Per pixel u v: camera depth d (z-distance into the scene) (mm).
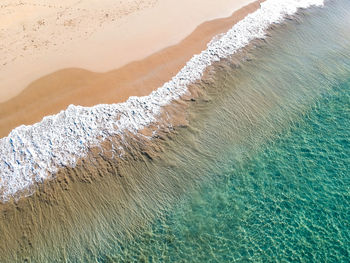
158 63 21703
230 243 15164
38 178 16047
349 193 16953
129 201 16062
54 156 16844
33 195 15578
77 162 16781
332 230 15688
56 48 20906
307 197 16766
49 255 14227
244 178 17344
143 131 18406
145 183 16688
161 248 14836
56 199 15586
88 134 17828
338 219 16062
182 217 15805
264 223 15820
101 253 14477
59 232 14797
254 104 20656
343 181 17422
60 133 17672
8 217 14875
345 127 19828
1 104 17953
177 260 14570
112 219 15438
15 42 20734
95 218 15359
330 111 20656
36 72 19531
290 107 20719
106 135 17938
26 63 19812
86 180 16312
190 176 17188
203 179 17156
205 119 19594
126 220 15484
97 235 14930
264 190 16953
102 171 16688
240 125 19578
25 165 16391
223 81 21641
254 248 15070
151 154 17594
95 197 15914
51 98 18781
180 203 16266
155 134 18438
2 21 21625
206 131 19047
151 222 15547
